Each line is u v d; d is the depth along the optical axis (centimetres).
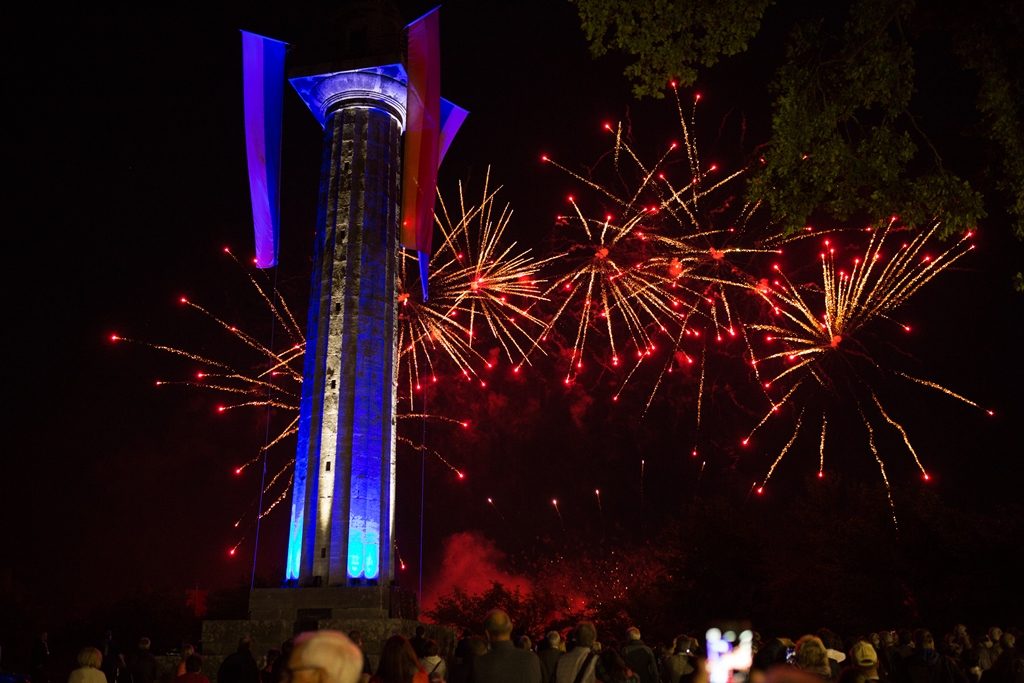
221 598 5475
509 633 873
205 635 2583
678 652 1473
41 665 2650
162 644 5391
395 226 3105
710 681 588
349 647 441
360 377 2842
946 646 1639
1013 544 3575
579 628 1071
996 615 3609
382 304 2964
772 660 1054
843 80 1603
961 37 1588
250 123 3012
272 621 2572
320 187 3103
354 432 2786
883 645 1639
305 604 2600
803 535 4691
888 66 1557
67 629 5500
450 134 3162
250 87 3039
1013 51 1566
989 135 1655
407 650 727
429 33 3052
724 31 1630
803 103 1603
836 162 1617
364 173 3061
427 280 2914
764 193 1702
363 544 2703
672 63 1644
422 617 6231
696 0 1627
